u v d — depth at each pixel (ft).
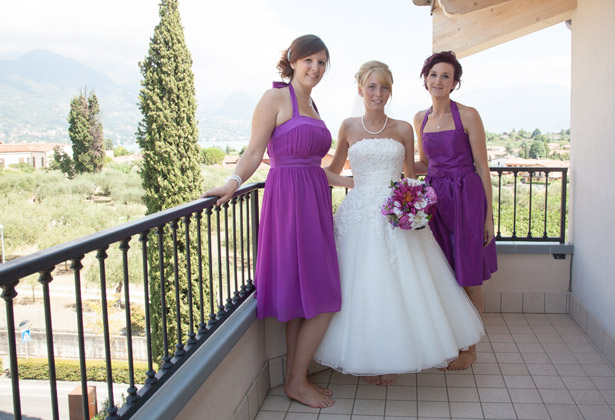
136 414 4.59
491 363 9.39
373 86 8.34
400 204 7.47
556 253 11.97
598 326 10.03
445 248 9.00
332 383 8.65
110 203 86.28
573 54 12.05
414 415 7.49
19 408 3.24
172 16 46.55
